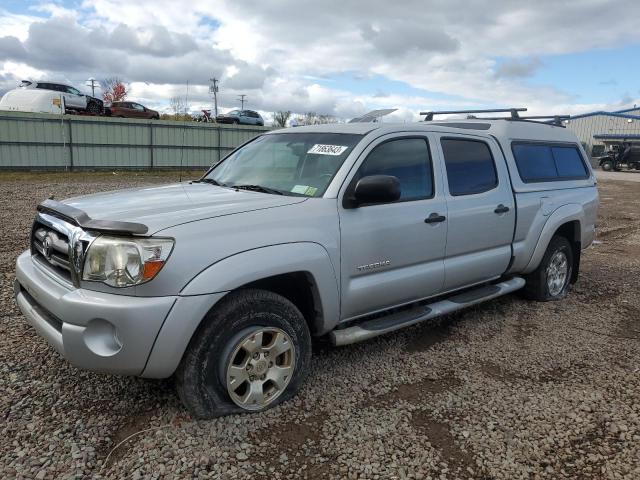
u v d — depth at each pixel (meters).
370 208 3.73
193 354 2.93
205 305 2.84
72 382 3.48
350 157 3.73
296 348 3.33
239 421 3.09
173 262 2.78
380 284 3.81
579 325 5.09
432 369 3.98
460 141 4.67
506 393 3.62
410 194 4.08
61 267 3.10
